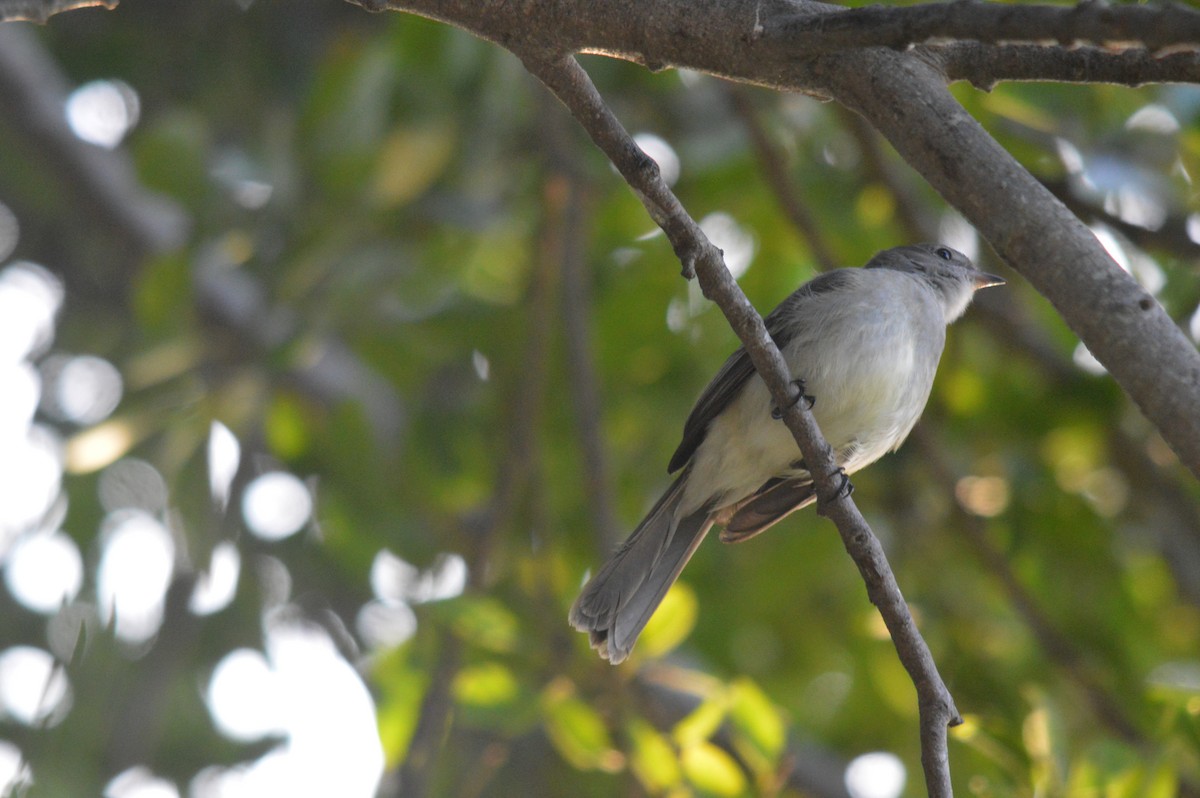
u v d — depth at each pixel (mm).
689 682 9812
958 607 12586
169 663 12297
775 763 9406
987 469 12984
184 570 12031
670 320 13125
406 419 13422
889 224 12719
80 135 13891
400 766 9961
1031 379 12867
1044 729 8633
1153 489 12562
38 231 15320
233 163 11398
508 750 11961
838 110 11492
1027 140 11070
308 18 13758
